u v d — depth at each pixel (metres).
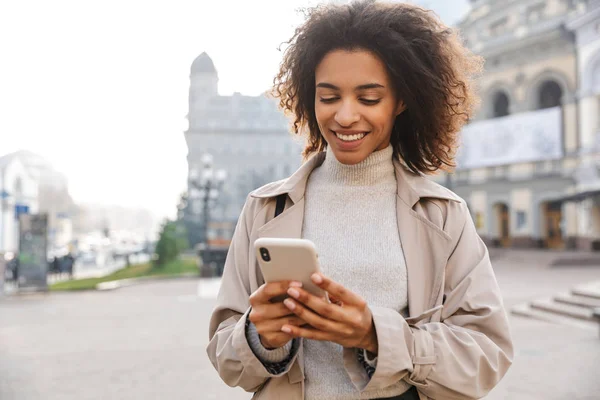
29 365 6.45
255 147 78.12
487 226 31.30
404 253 1.40
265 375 1.27
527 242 29.16
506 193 30.28
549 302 10.66
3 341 8.09
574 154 27.03
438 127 1.45
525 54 29.45
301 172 1.51
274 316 1.14
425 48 1.38
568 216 26.95
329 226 1.45
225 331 1.39
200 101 78.94
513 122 29.72
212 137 78.31
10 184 45.78
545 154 28.23
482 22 31.80
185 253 53.31
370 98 1.32
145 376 5.85
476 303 1.33
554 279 16.86
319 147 1.68
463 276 1.39
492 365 1.27
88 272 32.56
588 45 26.22
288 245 1.07
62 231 75.69
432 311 1.28
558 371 5.80
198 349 7.26
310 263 1.08
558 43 27.92
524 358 6.44
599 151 25.69
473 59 1.53
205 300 13.72
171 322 9.85
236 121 78.50
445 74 1.42
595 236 25.61
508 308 10.82
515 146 29.64
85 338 8.29
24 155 77.31
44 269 16.11
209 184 22.75
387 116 1.36
